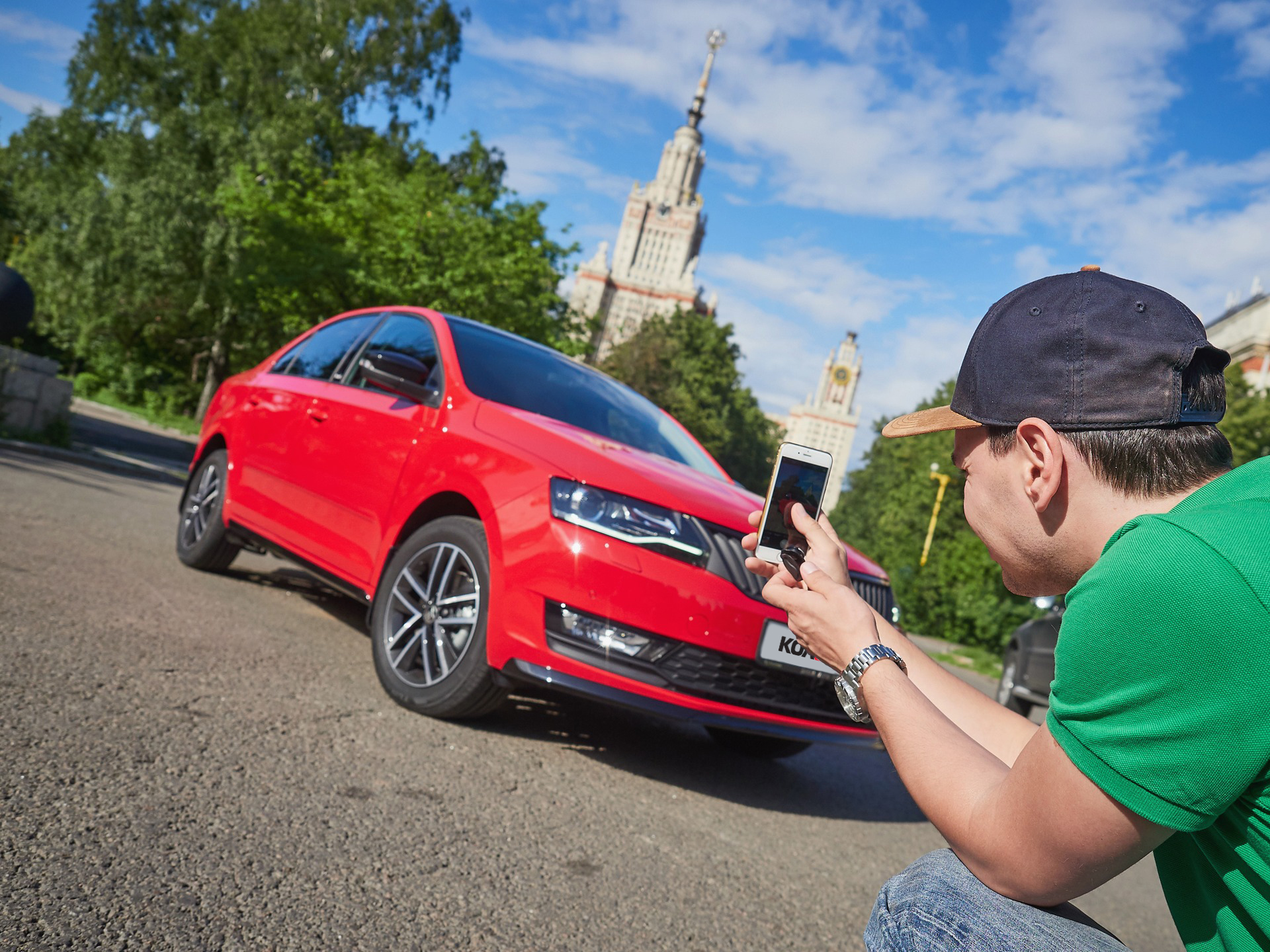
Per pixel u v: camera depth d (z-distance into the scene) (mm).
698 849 2510
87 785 2039
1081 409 991
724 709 2910
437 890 1903
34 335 23281
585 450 3096
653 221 156500
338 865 1916
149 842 1842
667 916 2035
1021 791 944
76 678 2727
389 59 29016
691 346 62125
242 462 4734
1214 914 948
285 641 3766
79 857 1725
